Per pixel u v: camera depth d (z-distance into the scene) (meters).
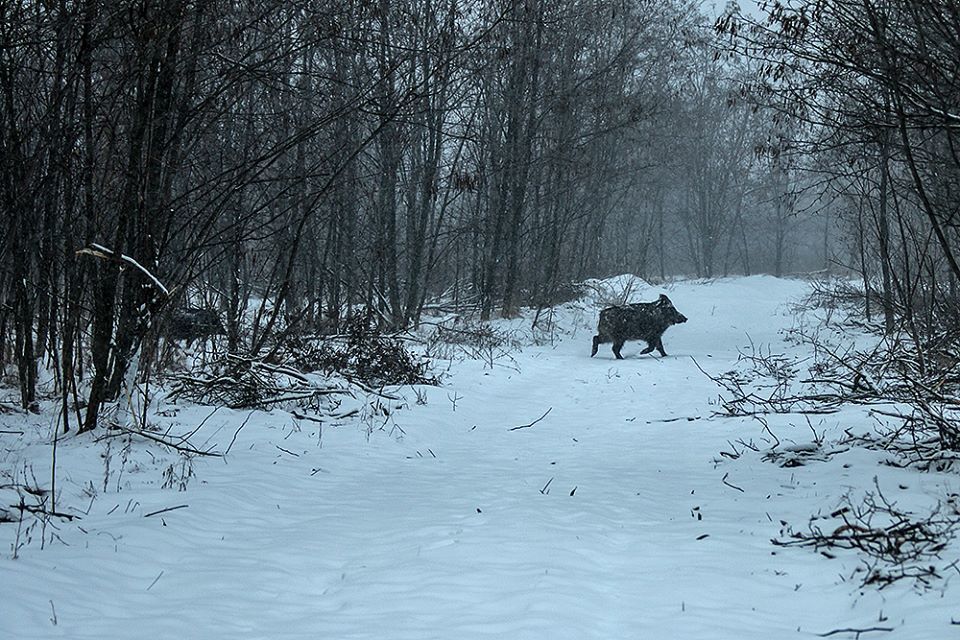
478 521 7.62
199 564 6.40
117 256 10.23
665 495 8.78
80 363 12.00
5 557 6.20
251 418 12.54
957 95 8.98
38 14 10.51
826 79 9.95
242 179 12.42
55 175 11.40
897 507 7.56
